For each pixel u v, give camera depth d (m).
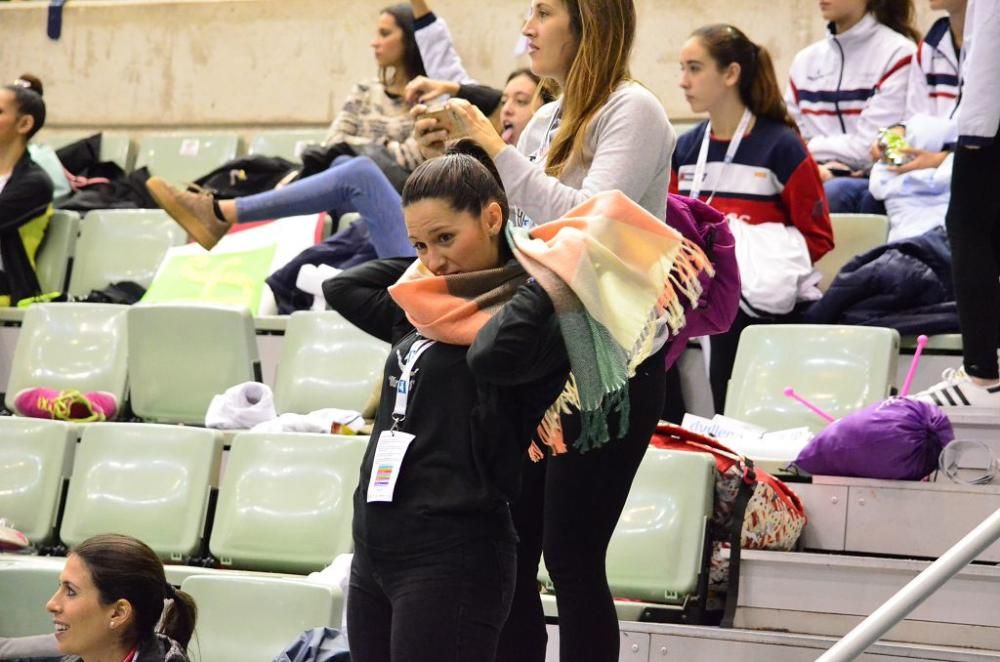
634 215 4.66
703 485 7.87
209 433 9.34
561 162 5.62
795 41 14.07
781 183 10.54
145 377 10.88
